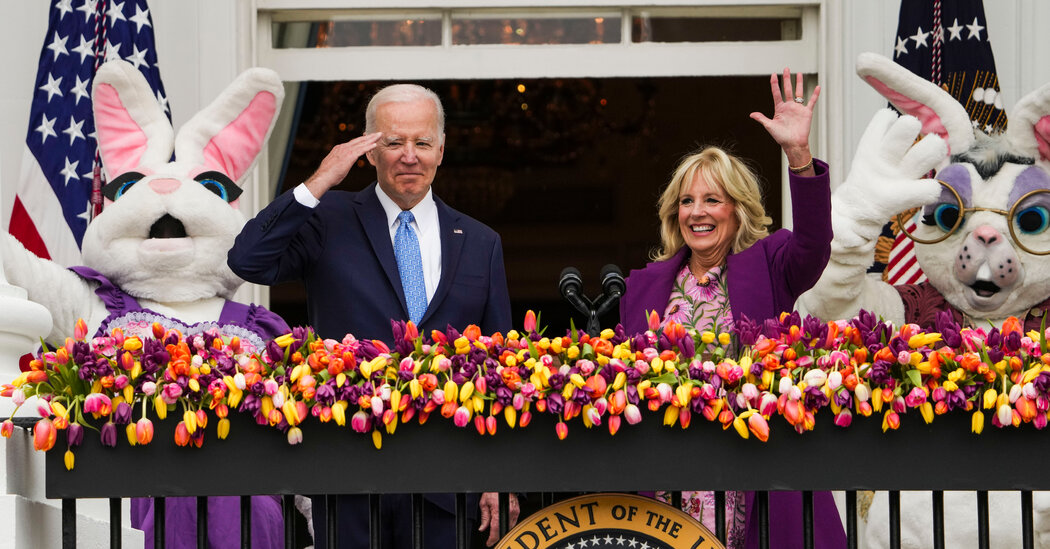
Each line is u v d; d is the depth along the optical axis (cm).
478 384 858
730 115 2806
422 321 1141
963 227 1421
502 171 3016
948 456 866
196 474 858
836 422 862
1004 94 1739
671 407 860
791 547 1086
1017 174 1416
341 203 1177
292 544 882
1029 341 875
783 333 897
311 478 860
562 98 2928
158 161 1433
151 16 1734
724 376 862
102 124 1459
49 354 868
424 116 1165
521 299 3061
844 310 1390
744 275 1146
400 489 860
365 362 866
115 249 1355
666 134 2914
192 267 1358
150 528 1208
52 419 845
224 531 1209
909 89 1461
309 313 1159
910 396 855
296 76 1850
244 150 1487
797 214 1109
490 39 1864
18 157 1705
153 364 855
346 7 1841
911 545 1354
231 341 894
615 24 1864
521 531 869
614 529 870
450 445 863
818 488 864
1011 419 852
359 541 1093
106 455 855
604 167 2998
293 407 850
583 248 3039
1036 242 1403
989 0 1748
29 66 1719
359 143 1101
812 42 1841
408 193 1164
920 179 1371
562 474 862
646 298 1180
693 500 1112
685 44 1855
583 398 852
